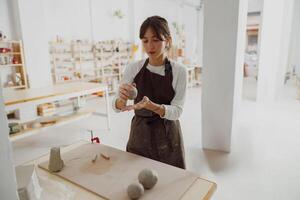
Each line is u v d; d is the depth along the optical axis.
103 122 4.16
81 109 4.13
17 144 3.20
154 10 7.82
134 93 1.17
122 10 7.07
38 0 4.64
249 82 8.53
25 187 0.64
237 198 1.94
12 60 4.52
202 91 2.79
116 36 7.04
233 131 2.87
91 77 6.34
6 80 4.68
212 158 2.68
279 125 3.79
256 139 3.22
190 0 8.54
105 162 1.04
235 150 2.88
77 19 6.00
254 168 2.44
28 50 4.61
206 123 2.86
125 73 1.45
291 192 2.02
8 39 4.53
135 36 7.29
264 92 5.52
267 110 4.72
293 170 2.38
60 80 5.77
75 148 1.20
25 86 4.63
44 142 3.27
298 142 3.09
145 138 1.34
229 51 2.52
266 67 5.38
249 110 4.74
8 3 4.46
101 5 6.48
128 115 4.60
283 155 2.72
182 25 8.79
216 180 2.22
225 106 2.71
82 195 0.82
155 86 1.33
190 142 3.18
